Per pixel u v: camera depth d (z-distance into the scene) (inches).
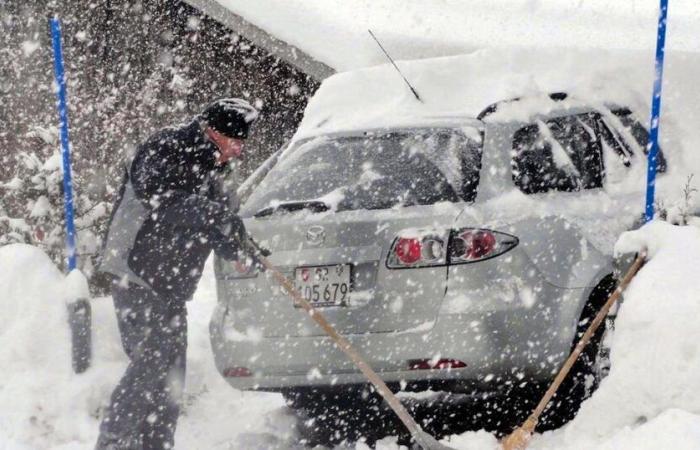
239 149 814.5
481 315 737.0
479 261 745.6
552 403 830.5
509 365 745.0
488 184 778.8
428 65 918.4
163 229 778.2
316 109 927.7
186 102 1708.9
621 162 872.9
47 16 1633.9
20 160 1210.6
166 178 777.6
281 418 889.5
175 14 1700.3
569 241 779.4
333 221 776.9
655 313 657.6
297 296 751.7
